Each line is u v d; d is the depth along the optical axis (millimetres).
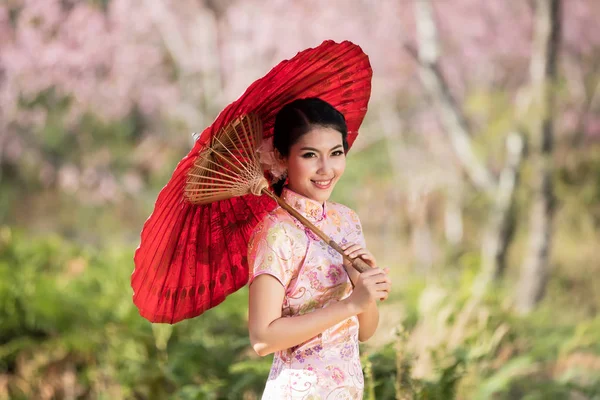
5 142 18891
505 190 11578
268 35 15242
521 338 6031
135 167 20172
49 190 20578
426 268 13867
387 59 14930
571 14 14906
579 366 5742
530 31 14672
